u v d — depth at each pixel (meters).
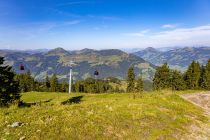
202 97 44.25
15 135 14.41
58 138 14.82
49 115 18.86
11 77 38.81
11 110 20.08
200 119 25.81
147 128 19.14
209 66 117.19
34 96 74.69
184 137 19.45
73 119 18.14
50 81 170.88
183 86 115.75
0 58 38.38
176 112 25.80
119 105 24.73
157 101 29.89
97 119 18.91
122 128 18.14
